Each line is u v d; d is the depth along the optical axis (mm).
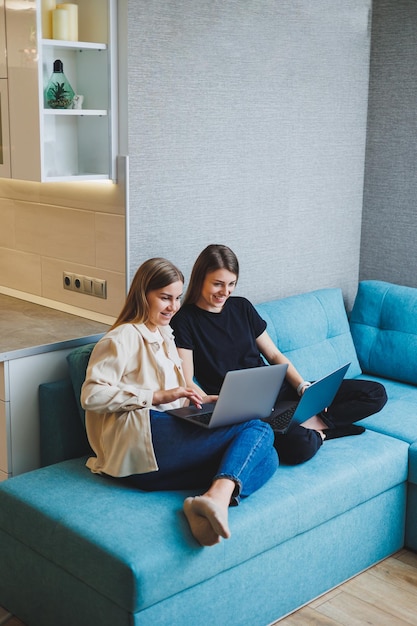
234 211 3557
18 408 2891
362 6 3945
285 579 2654
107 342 2662
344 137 4012
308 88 3760
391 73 3984
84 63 3107
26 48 2879
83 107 3145
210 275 2996
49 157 3098
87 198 3234
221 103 3393
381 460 2938
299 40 3664
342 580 2885
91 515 2422
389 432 3184
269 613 2625
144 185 3172
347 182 4094
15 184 3545
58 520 2410
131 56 3029
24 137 2975
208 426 2568
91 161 3166
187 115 3271
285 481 2701
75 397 2900
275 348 3227
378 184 4137
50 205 3402
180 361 2867
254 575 2545
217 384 3037
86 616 2375
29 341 2936
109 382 2619
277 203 3746
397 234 4105
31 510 2492
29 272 3584
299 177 3826
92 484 2633
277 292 3855
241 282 3670
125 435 2586
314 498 2672
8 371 2836
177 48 3178
